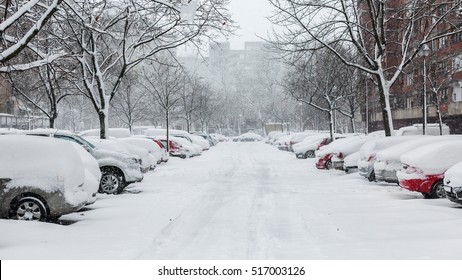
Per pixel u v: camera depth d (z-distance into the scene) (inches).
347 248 298.8
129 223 394.6
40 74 873.5
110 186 583.2
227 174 860.6
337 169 856.3
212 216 426.0
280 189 626.5
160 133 1585.9
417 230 349.1
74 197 389.7
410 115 1847.9
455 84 1462.8
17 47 369.1
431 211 422.9
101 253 290.2
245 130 4303.6
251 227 372.5
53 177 382.3
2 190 378.6
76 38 741.3
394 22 1032.8
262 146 2282.2
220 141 3107.8
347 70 1212.5
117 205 493.4
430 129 1197.1
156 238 335.6
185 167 1018.7
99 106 808.3
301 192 592.7
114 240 329.4
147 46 892.6
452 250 283.7
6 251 295.4
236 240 327.0
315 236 336.8
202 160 1259.8
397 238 325.1
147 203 506.6
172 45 745.6
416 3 829.2
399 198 526.0
